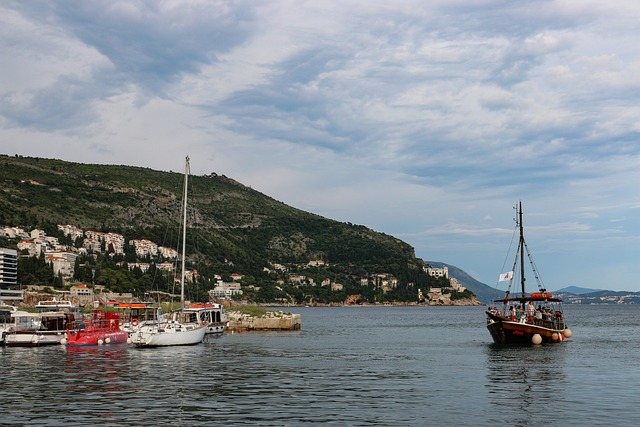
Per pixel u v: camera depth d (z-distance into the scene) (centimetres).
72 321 8762
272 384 4641
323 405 3806
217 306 10719
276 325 12344
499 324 7819
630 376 5091
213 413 3553
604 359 6366
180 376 5056
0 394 4144
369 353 7219
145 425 3262
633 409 3700
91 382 4694
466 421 3381
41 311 9375
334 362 6178
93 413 3534
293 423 3319
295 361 6244
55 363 5931
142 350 7306
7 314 8694
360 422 3347
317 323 18112
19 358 6384
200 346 7944
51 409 3644
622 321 18888
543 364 5956
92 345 7888
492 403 3884
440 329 14100
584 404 3859
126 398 4009
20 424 3272
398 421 3375
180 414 3525
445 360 6378
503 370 5503
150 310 10050
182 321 9238
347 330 13300
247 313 12725
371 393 4247
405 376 5125
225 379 4891
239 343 8519
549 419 3431
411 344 8756
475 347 8138
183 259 9512
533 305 8256
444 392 4300
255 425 3272
